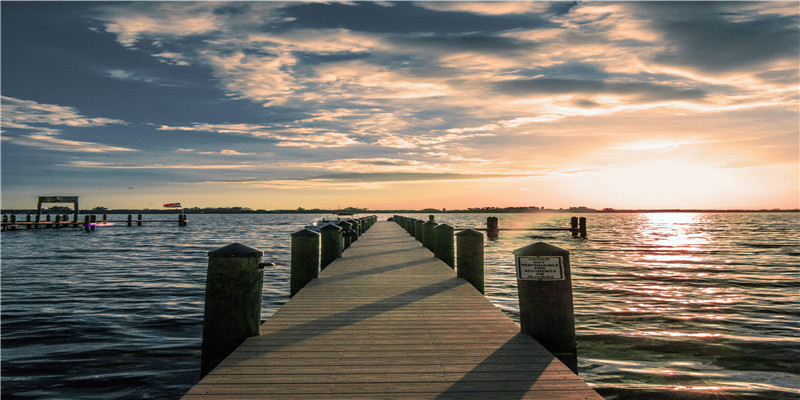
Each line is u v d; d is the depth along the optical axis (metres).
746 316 10.88
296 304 7.42
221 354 5.15
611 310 11.51
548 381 4.14
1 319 10.58
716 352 8.09
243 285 5.22
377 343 5.28
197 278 17.67
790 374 7.03
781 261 24.20
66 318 10.70
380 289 8.75
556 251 5.30
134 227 77.31
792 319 10.56
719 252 30.11
